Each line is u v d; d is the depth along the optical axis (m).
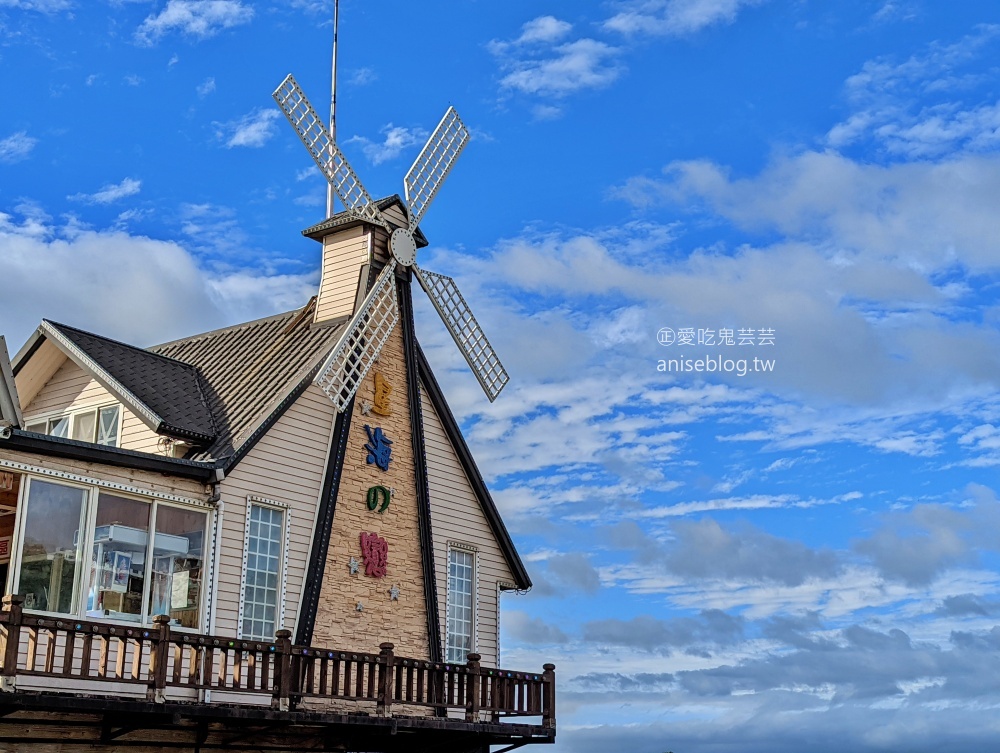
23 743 17.25
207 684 17.36
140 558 18.70
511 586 25.89
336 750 21.75
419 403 24.16
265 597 20.41
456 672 21.52
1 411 17.08
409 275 24.64
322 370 21.47
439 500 24.52
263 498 20.58
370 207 23.84
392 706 20.81
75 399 22.28
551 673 23.42
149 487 18.91
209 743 19.77
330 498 21.62
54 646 15.88
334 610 21.45
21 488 17.41
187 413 21.09
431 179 25.80
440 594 24.00
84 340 21.39
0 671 15.38
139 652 16.75
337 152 24.06
